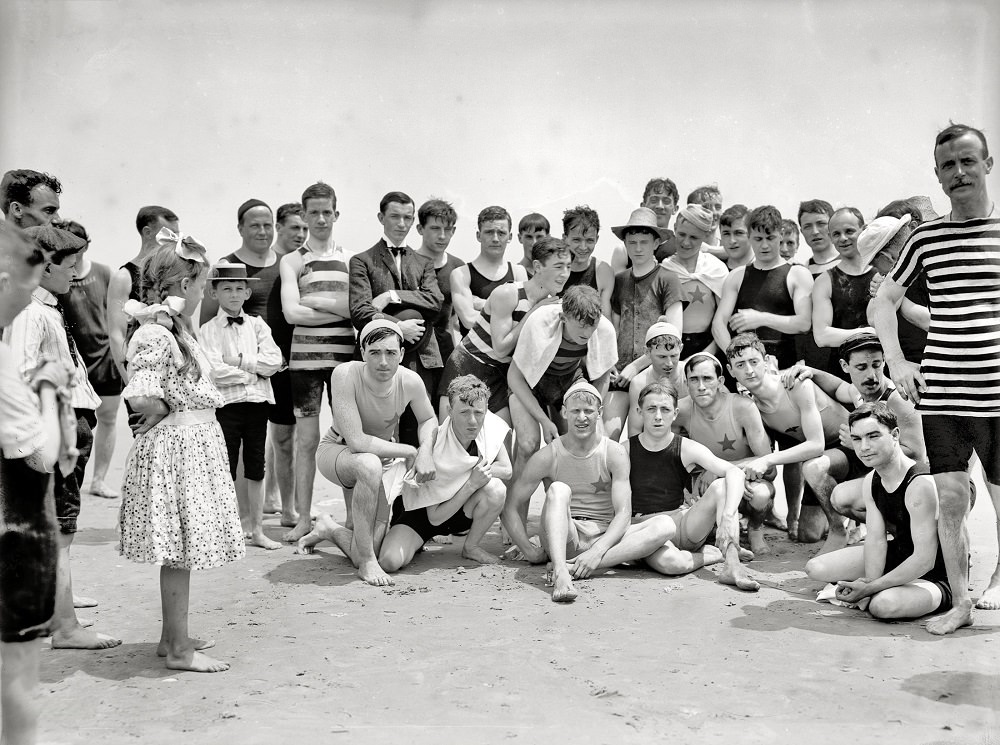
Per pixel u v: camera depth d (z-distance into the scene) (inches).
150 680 138.5
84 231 170.7
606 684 135.9
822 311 220.5
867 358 200.4
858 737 117.4
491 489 207.5
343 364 206.7
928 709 126.3
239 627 164.1
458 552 223.1
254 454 224.4
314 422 230.7
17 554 120.8
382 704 129.0
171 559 137.3
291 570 203.9
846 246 218.5
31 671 120.2
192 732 119.6
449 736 118.1
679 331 221.8
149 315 141.8
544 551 209.6
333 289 235.9
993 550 215.2
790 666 143.2
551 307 212.2
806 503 224.2
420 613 172.2
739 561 203.0
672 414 204.4
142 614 172.9
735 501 193.9
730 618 167.9
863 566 179.0
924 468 167.2
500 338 221.0
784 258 243.8
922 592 164.4
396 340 199.5
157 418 141.6
